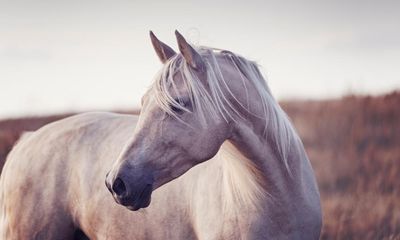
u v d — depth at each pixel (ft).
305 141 33.06
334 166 28.43
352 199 23.81
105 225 13.48
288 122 11.55
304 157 12.15
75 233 14.58
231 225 11.41
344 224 21.08
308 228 11.75
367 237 20.10
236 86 10.81
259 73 11.52
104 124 14.74
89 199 13.75
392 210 22.27
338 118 34.94
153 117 10.28
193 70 10.41
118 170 10.14
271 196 11.26
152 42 11.19
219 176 11.80
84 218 13.97
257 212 11.28
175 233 12.42
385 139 32.30
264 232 11.34
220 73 10.65
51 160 14.64
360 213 22.11
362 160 28.76
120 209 13.16
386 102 37.29
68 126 15.08
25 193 14.70
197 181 12.20
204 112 10.31
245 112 10.84
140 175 10.13
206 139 10.39
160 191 12.67
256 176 11.20
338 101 38.99
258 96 11.06
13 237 14.92
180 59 10.56
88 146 14.32
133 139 10.34
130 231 13.05
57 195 14.30
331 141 32.76
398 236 19.34
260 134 11.03
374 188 25.18
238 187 11.32
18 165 15.11
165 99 10.19
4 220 15.26
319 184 26.89
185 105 10.23
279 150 11.14
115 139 14.01
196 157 10.43
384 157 29.14
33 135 15.66
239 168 11.23
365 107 36.35
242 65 11.17
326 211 22.56
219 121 10.48
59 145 14.74
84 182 13.91
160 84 10.36
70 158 14.44
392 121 34.45
